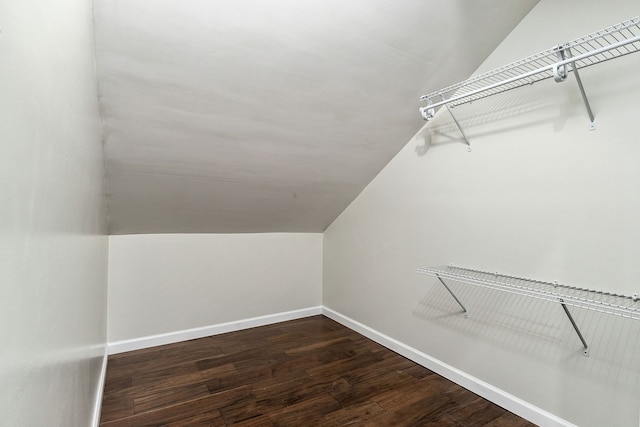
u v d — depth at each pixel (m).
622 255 1.29
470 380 1.88
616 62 1.32
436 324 2.10
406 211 2.33
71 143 0.77
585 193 1.40
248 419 1.63
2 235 0.37
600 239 1.35
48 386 0.59
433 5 1.41
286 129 1.87
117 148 1.67
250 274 2.93
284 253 3.11
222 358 2.30
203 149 1.83
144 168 1.85
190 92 1.48
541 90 1.56
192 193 2.19
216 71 1.43
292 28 1.34
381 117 2.00
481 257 1.83
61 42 0.65
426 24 1.48
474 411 1.69
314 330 2.87
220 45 1.33
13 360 0.41
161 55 1.30
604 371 1.34
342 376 2.05
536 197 1.57
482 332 1.83
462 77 1.87
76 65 0.83
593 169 1.38
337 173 2.43
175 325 2.59
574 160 1.44
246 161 2.03
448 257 2.02
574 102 1.44
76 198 0.87
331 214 3.03
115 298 2.37
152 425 1.58
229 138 1.81
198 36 1.27
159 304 2.53
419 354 2.22
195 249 2.66
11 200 0.39
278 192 2.46
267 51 1.40
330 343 2.58
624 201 1.29
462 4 1.44
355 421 1.62
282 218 2.85
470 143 1.89
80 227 0.96
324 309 3.31
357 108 1.87
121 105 1.44
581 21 1.42
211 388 1.91
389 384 1.96
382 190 2.55
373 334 2.64
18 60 0.40
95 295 1.49
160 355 2.34
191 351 2.41
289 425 1.59
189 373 2.08
